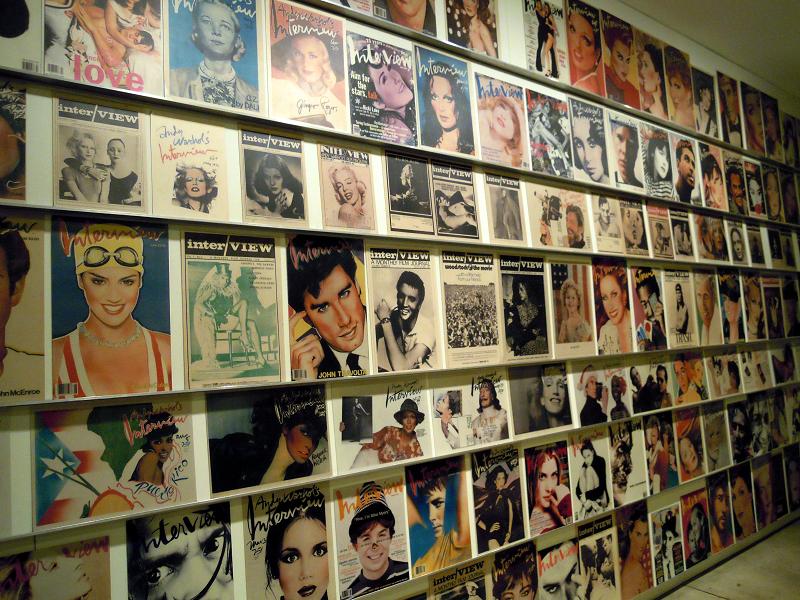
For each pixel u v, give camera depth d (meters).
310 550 1.62
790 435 3.75
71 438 1.28
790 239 4.00
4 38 1.25
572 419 2.40
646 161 2.92
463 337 2.04
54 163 1.29
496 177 2.22
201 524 1.45
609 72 2.76
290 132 1.68
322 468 1.65
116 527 1.33
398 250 1.91
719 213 3.38
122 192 1.37
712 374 3.21
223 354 1.50
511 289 2.23
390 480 1.82
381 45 1.91
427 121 2.00
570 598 2.33
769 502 3.55
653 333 2.83
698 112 3.30
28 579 1.22
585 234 2.54
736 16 3.09
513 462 2.18
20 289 1.25
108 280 1.36
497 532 2.08
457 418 2.00
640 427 2.75
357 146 1.83
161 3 1.47
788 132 4.13
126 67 1.40
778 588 2.81
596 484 2.48
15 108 1.26
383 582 1.75
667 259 2.95
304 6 1.74
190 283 1.47
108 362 1.33
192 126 1.51
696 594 2.79
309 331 1.66
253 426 1.55
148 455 1.37
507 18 2.32
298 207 1.66
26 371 1.23
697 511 3.03
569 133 2.52
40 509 1.23
